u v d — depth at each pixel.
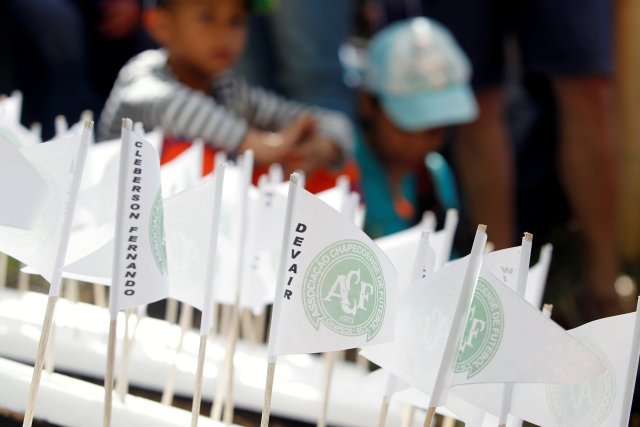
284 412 2.11
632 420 2.83
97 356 2.07
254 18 4.00
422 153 4.30
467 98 4.18
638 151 5.19
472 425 1.59
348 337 1.45
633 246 5.32
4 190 1.35
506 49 4.47
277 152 3.41
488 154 4.32
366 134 4.30
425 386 1.45
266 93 4.04
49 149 1.47
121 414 1.63
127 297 1.42
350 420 2.13
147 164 1.45
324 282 1.44
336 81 4.01
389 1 4.83
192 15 3.51
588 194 4.30
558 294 4.44
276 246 1.93
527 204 4.88
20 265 3.13
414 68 4.11
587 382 1.48
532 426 2.73
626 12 5.07
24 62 4.15
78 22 4.27
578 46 4.11
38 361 1.44
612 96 4.85
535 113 4.76
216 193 1.54
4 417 1.63
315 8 3.89
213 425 1.68
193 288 1.58
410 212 4.38
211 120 3.31
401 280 1.78
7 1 4.11
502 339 1.42
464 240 4.53
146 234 1.45
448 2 4.28
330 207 1.44
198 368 1.52
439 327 1.45
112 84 4.54
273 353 1.44
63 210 1.47
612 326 1.46
